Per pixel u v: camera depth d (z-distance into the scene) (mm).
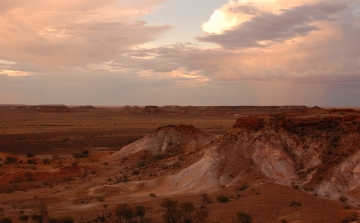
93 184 52406
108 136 121438
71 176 58625
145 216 33375
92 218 33781
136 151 74500
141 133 132875
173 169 52719
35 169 62344
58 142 103000
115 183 51000
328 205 33750
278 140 50344
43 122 191125
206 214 32156
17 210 38281
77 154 81000
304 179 43281
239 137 51625
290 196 35938
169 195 42125
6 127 150875
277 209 33188
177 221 31531
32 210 37844
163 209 35312
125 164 67688
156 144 76000
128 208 33000
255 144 49719
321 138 48344
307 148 47938
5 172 58969
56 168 61906
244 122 53750
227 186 43031
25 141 101688
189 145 72875
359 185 39188
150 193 44125
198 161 50188
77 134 127188
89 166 64000
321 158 45406
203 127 151375
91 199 42656
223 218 31391
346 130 47688
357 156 42469
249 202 35219
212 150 50219
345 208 33219
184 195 40469
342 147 45531
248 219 30125
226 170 46656
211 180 45312
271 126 52219
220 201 36969
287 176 44594
